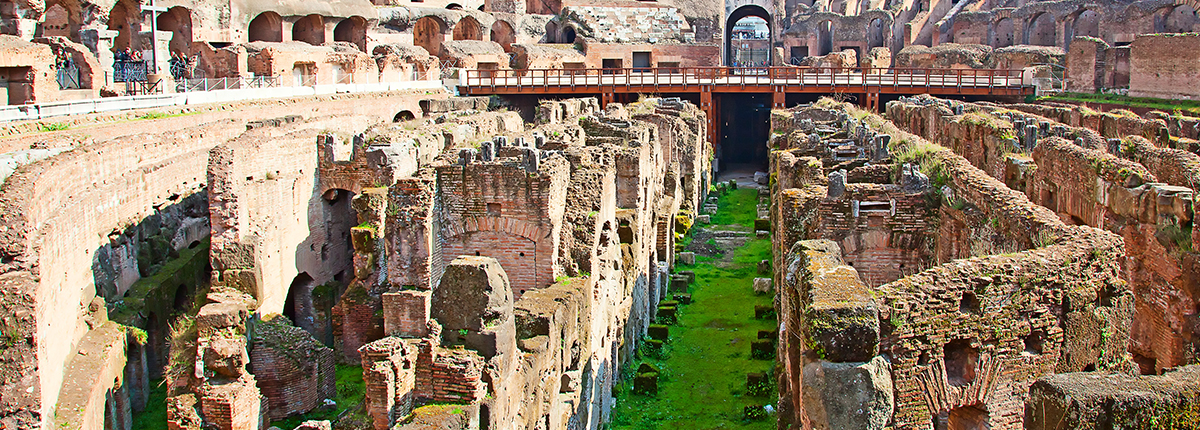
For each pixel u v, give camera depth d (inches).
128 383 916.6
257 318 934.4
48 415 710.5
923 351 430.0
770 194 1814.7
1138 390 323.9
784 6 4618.6
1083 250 474.6
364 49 3405.5
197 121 1787.6
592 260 896.3
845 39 4190.5
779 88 2886.3
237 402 799.1
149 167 1122.0
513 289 886.4
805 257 486.9
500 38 3949.3
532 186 866.1
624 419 914.7
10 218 702.5
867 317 405.4
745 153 3213.6
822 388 408.5
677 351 1118.4
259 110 2081.7
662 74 3223.4
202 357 813.2
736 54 4766.2
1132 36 3499.0
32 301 687.1
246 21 2940.5
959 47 3661.4
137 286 1025.5
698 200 2015.3
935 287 431.8
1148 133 1226.6
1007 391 445.4
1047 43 3811.5
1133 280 743.7
